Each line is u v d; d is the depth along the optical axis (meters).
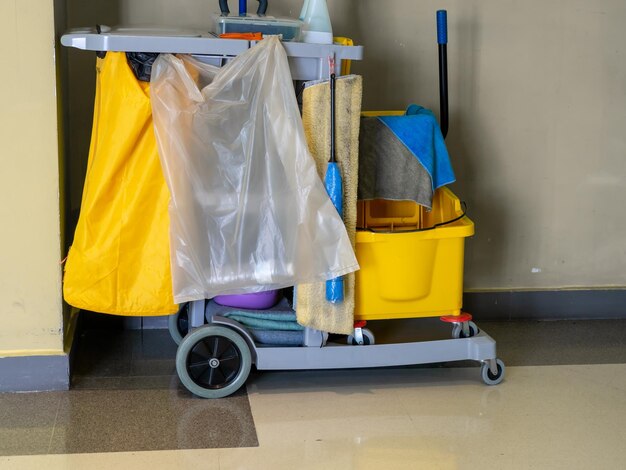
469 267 3.18
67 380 2.41
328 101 2.30
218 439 2.14
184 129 2.23
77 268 2.28
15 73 2.26
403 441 2.16
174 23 2.84
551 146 3.14
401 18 2.96
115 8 2.80
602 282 3.26
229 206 2.28
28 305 2.37
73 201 2.86
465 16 3.00
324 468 2.01
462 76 3.04
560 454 2.10
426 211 2.67
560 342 2.97
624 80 3.14
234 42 2.25
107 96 2.23
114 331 2.96
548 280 3.23
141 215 2.28
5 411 2.27
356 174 2.34
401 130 2.40
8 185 2.31
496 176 3.12
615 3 3.08
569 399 2.46
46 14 2.24
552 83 3.09
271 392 2.46
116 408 2.31
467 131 3.08
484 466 2.03
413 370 2.68
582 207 3.20
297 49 2.29
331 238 2.30
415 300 2.49
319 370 2.66
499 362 2.56
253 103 2.25
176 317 2.75
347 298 2.37
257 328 2.45
